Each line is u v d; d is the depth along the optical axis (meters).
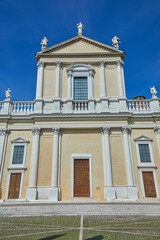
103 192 17.14
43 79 21.14
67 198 16.92
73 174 17.78
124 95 20.42
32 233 6.72
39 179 17.33
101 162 18.12
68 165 18.00
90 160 18.20
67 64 22.00
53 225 8.18
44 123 19.03
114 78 21.23
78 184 17.53
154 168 17.83
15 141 18.91
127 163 17.61
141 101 20.58
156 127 19.03
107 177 17.19
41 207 12.02
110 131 18.97
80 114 19.06
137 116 19.45
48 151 18.31
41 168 17.69
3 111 19.91
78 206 12.11
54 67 21.75
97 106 20.02
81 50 22.44
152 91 20.80
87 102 20.17
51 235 6.38
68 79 21.12
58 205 12.28
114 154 18.16
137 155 18.28
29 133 19.33
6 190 17.30
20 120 19.67
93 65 21.94
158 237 6.12
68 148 18.59
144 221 9.05
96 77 21.41
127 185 17.03
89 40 22.59
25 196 17.16
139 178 17.55
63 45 22.64
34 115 19.08
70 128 18.95
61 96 20.55
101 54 21.91
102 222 8.80
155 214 11.19
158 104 19.94
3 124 19.45
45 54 21.86
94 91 20.78
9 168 17.92
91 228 7.54
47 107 19.89
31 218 10.05
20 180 17.66
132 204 12.44
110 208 11.95
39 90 20.47
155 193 17.08
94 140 18.91
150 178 17.58
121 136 18.81
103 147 18.42
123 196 16.70
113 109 19.80
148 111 19.84
